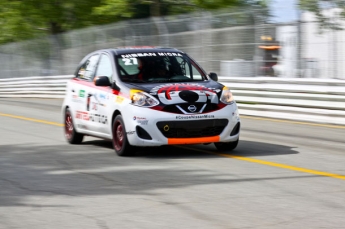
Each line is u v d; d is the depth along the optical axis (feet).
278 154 42.19
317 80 61.98
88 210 26.99
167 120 39.52
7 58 138.62
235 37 75.51
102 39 104.63
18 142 52.60
